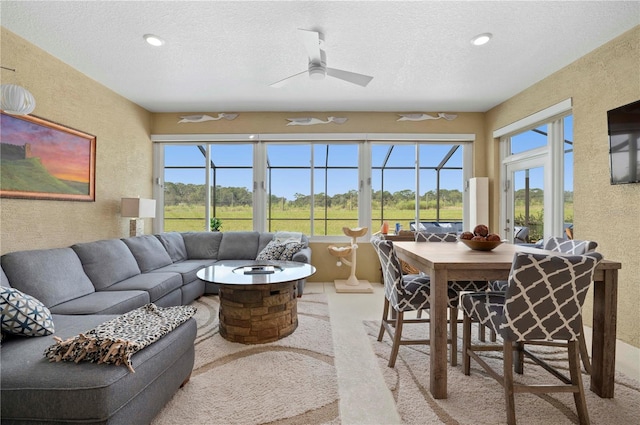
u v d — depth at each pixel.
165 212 4.76
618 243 2.49
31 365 1.30
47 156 2.77
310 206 4.70
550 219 3.38
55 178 2.86
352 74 2.43
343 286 4.11
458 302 2.13
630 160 2.34
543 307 1.50
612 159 2.47
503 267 1.70
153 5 2.14
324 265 4.59
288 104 4.26
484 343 2.44
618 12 2.20
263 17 2.27
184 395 1.75
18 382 1.21
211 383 1.88
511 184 4.18
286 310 2.59
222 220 4.79
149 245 3.62
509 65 3.02
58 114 2.91
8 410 1.20
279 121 4.57
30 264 2.23
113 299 2.37
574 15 2.24
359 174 4.62
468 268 1.70
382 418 1.57
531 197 3.77
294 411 1.62
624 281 2.44
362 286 4.12
